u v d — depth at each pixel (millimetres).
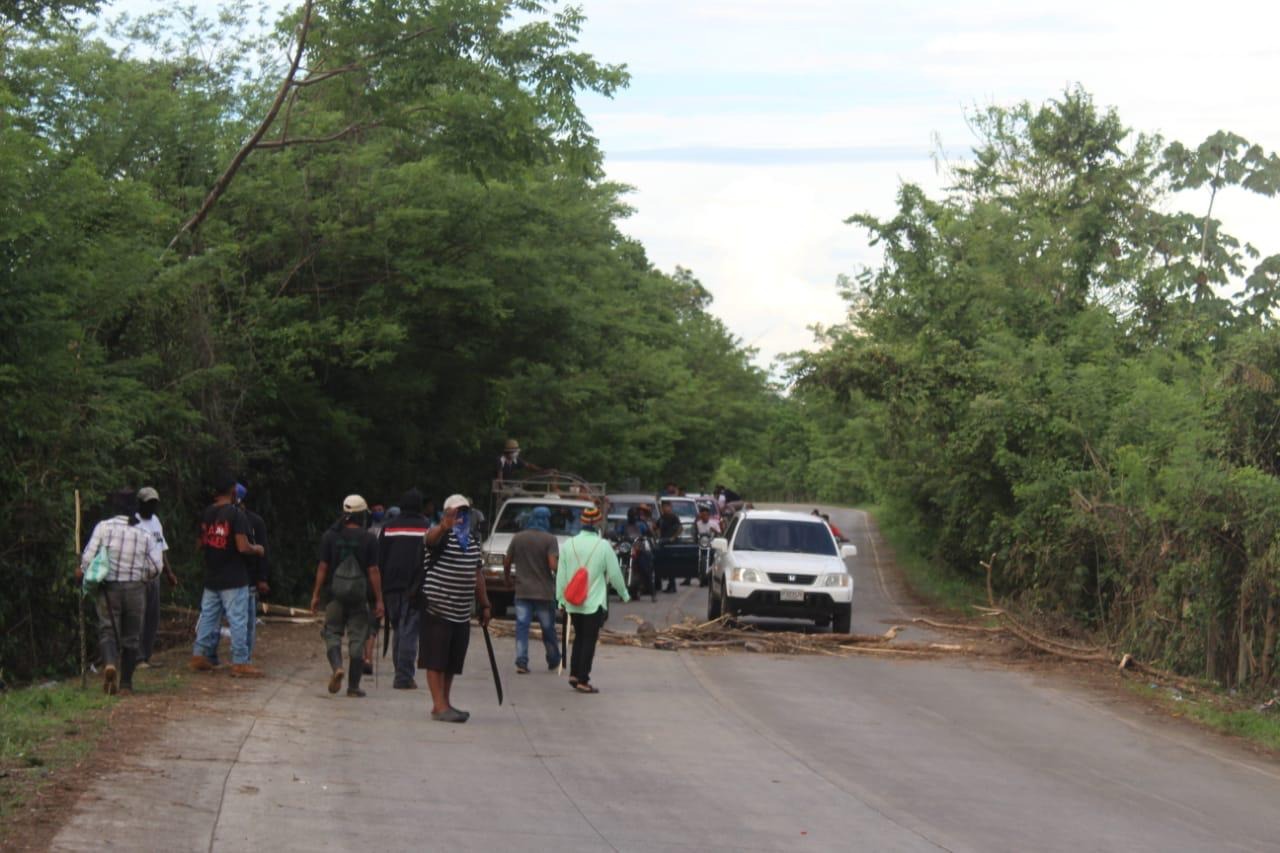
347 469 38750
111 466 24016
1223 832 12945
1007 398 36500
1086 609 31031
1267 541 21719
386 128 33938
